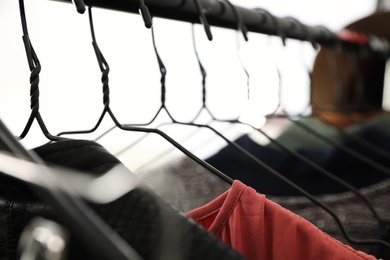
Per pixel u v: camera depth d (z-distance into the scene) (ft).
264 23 1.99
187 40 3.90
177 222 0.96
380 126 2.77
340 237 2.22
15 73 3.85
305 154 2.55
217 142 3.47
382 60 3.49
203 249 0.94
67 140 1.06
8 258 1.15
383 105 3.57
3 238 1.15
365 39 2.87
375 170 2.54
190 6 1.58
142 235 0.97
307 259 1.24
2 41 3.82
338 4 5.58
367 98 3.51
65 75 3.87
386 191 2.26
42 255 0.66
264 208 1.27
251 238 1.26
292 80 4.09
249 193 1.29
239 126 2.93
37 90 1.23
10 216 1.14
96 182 0.90
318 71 3.19
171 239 0.95
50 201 0.68
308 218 2.32
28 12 3.81
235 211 1.28
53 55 3.84
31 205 1.13
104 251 0.67
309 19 5.49
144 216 0.97
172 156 3.00
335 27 5.53
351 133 2.70
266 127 2.68
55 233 0.68
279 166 2.55
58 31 3.86
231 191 1.29
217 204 1.31
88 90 3.84
